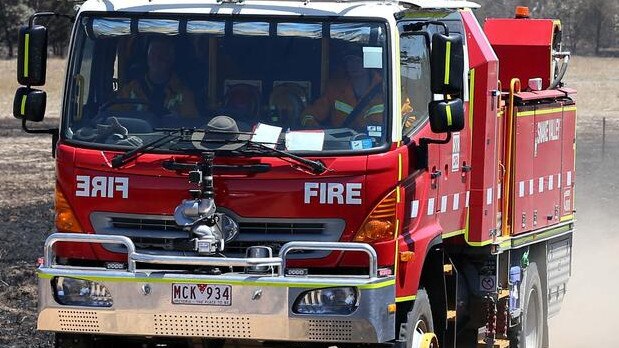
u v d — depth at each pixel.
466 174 20.48
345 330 16.36
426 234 18.20
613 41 146.50
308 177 16.75
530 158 23.55
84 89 17.69
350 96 17.16
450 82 16.95
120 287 16.66
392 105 17.03
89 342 17.73
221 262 16.42
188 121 17.41
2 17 162.88
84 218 17.28
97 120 17.53
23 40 17.47
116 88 17.64
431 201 18.58
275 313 16.36
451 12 20.33
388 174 16.80
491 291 21.86
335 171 16.73
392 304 16.72
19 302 27.89
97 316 16.78
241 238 16.83
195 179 16.64
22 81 17.55
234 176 16.80
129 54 17.70
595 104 98.88
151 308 16.61
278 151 16.78
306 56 17.34
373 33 17.20
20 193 48.84
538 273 25.02
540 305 24.92
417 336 18.06
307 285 16.30
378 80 17.11
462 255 21.92
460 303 21.64
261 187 16.78
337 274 16.81
